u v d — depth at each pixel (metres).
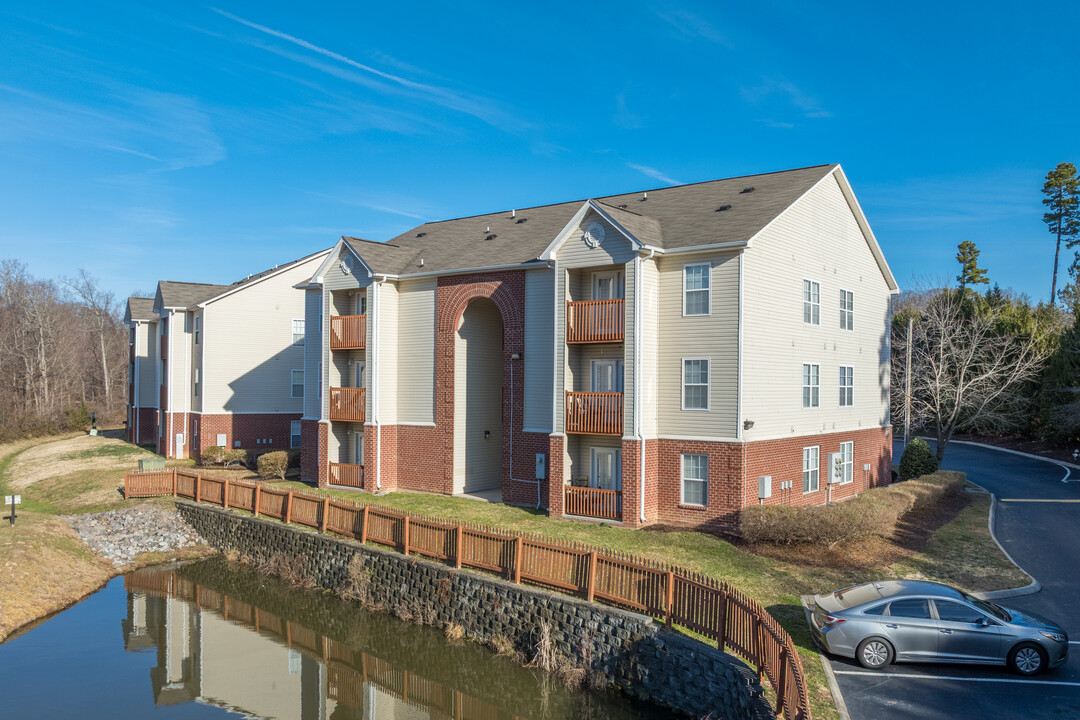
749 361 22.81
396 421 30.50
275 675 18.50
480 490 29.83
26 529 26.50
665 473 23.69
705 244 22.83
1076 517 27.16
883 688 12.73
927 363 43.22
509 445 27.28
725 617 14.17
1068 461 43.03
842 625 13.85
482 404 29.89
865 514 21.14
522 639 17.84
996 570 19.67
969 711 11.88
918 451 35.75
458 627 19.34
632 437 22.95
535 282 26.81
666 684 14.80
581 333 24.09
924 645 13.58
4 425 66.25
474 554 19.92
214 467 39.12
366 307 30.33
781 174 28.75
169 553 28.45
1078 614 16.55
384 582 21.88
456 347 28.84
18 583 22.88
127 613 22.80
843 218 29.59
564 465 24.33
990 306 53.84
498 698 16.62
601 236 23.67
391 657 19.36
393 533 22.39
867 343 31.84
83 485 36.06
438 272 28.95
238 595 24.41
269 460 34.75
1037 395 47.38
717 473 22.69
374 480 29.70
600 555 16.95
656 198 29.67
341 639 20.69
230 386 43.25
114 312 107.00
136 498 32.38
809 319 26.83
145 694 17.27
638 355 22.95
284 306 45.28
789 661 11.16
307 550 24.89
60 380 79.81
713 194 28.19
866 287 31.80
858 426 30.89
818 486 27.30
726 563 19.09
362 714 16.36
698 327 23.22
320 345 33.78
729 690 13.27
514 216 33.91
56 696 17.06
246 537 27.69
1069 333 44.75
